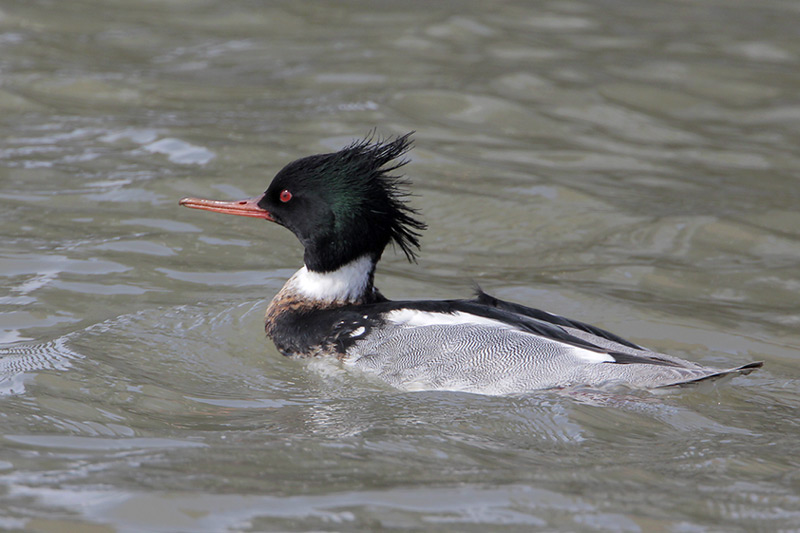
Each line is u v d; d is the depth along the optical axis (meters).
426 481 8.21
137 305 12.64
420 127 19.64
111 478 8.08
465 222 16.12
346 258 12.00
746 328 12.80
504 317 11.08
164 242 14.70
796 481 8.46
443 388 10.63
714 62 24.14
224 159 17.72
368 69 22.67
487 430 9.44
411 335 10.99
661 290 14.05
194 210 15.92
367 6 27.41
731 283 14.30
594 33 25.98
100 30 24.75
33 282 13.06
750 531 7.58
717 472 8.61
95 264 13.76
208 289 13.35
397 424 9.54
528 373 10.49
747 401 10.50
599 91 21.97
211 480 8.09
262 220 15.83
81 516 7.46
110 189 16.39
